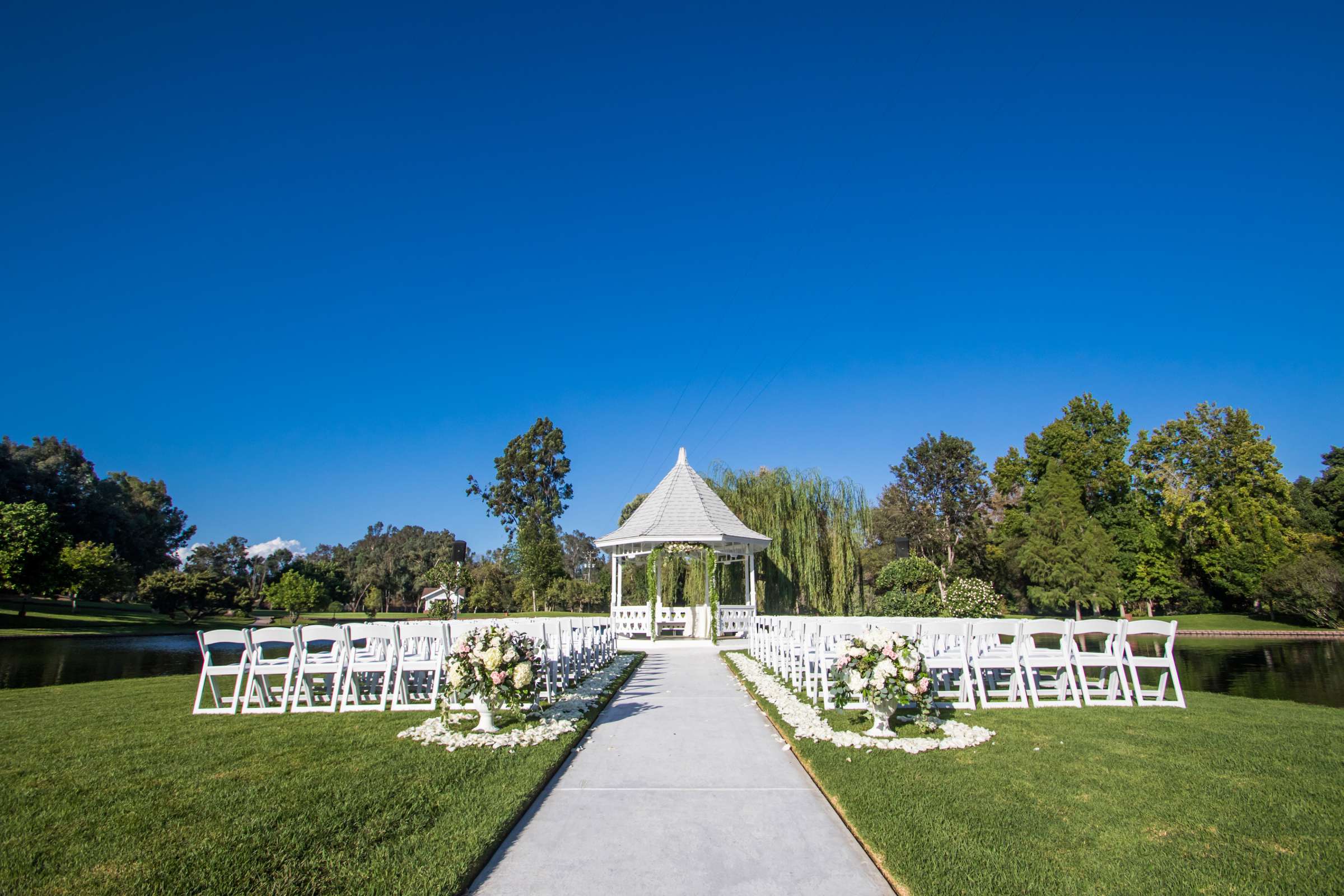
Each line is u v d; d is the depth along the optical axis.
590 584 46.97
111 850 4.36
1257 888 3.88
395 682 9.57
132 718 8.62
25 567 38.66
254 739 7.32
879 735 7.37
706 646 18.89
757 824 5.08
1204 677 19.55
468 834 4.62
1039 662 9.25
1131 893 3.82
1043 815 4.98
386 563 74.06
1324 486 48.28
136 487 70.94
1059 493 44.53
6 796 5.41
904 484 63.12
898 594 18.53
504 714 8.48
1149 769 6.15
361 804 5.17
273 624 45.00
